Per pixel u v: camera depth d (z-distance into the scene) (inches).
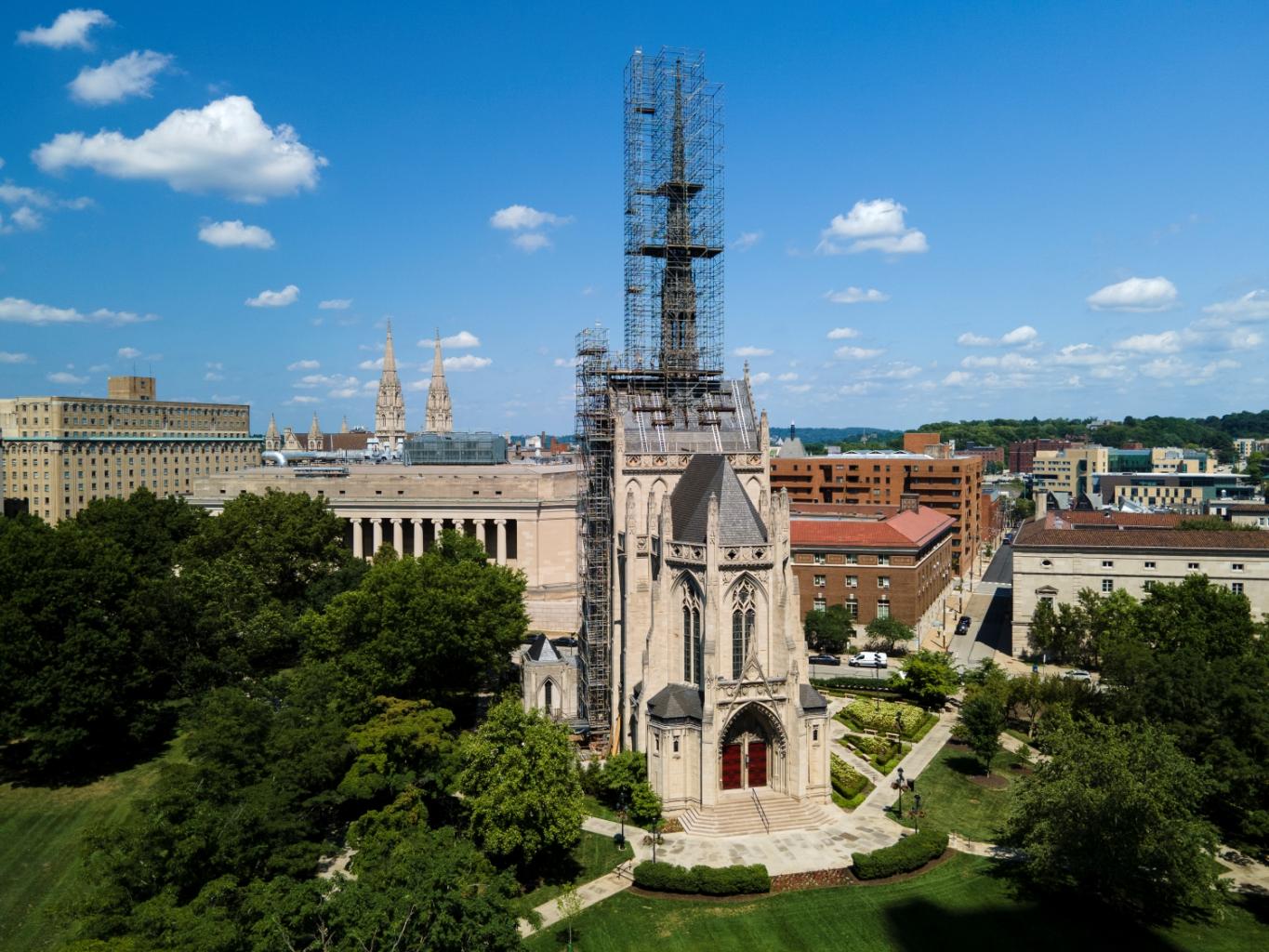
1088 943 2175.2
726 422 3823.8
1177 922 2282.2
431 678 3479.3
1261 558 4744.1
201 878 1914.4
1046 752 2561.5
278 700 3211.1
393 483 5944.9
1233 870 2586.1
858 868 2486.5
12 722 2933.1
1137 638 3991.1
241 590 4212.6
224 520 5064.0
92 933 1676.9
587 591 3794.3
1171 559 4891.7
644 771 2940.5
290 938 1621.6
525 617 4106.8
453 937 1654.8
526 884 2470.5
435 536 5880.9
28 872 2493.8
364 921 1611.7
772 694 2864.2
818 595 5492.1
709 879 2385.6
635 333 4313.5
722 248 4313.5
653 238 4306.1
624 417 3708.2
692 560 2933.1
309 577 5064.0
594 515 3735.2
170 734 3476.9
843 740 3624.5
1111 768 2247.8
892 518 6043.3
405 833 2266.2
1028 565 5088.6
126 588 3363.7
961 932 2219.5
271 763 2299.5
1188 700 2768.2
